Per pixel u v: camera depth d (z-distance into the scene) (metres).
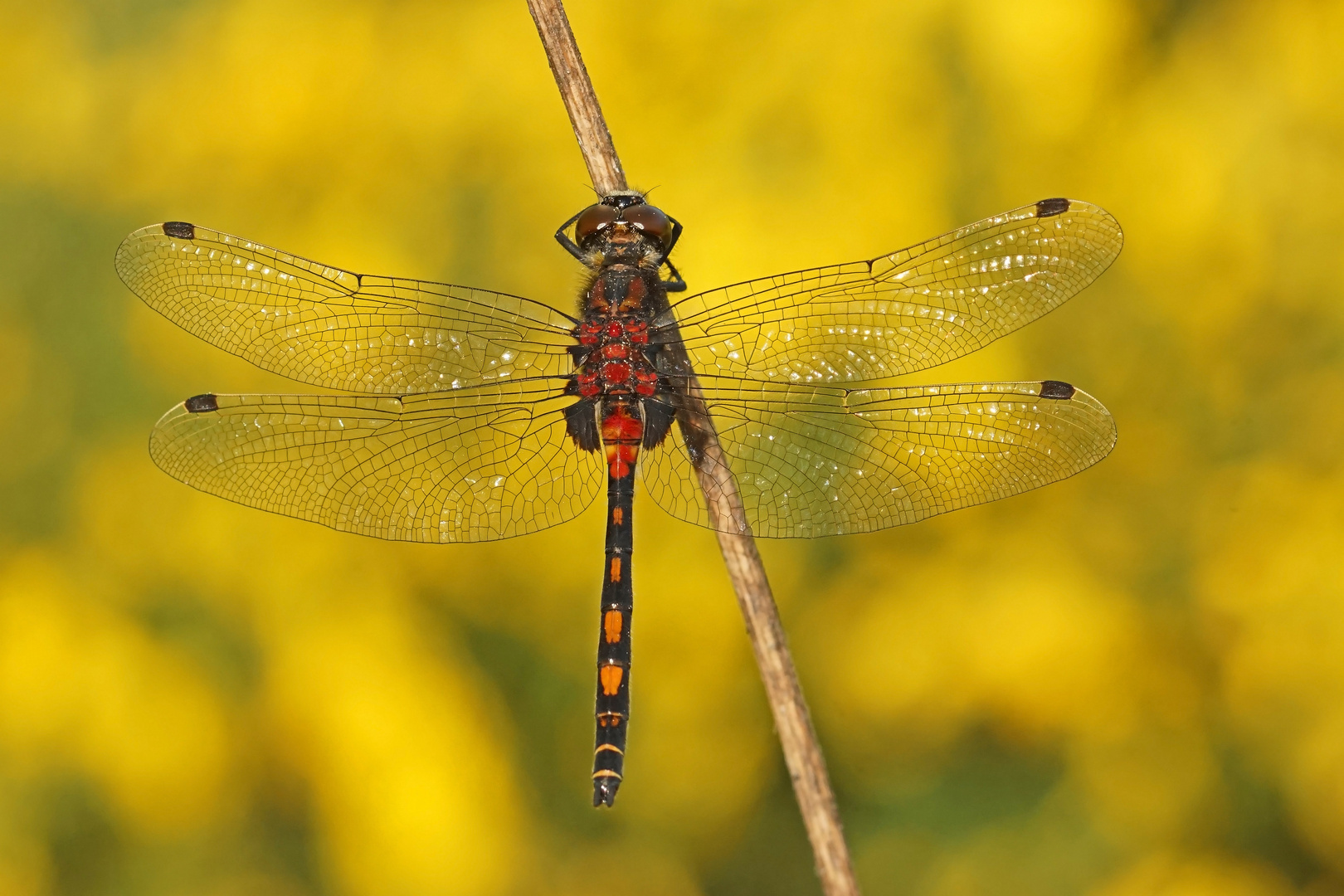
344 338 0.58
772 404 0.58
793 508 0.58
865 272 0.58
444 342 0.58
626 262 0.58
